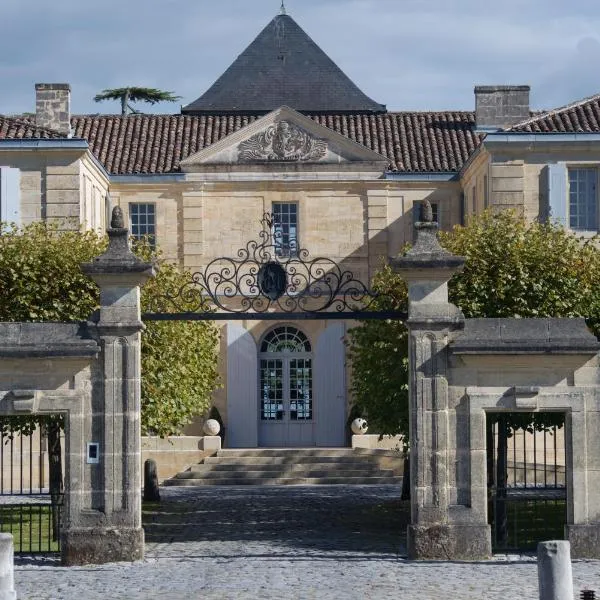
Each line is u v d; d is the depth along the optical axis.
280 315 20.97
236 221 42.59
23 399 20.05
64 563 20.05
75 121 45.22
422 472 20.22
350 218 42.59
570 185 38.09
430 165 42.84
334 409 42.00
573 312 26.20
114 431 20.20
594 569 19.06
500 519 22.50
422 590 17.58
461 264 20.28
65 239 27.53
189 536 24.92
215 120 45.50
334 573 19.22
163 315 20.81
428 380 20.27
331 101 46.62
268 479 37.84
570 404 20.19
